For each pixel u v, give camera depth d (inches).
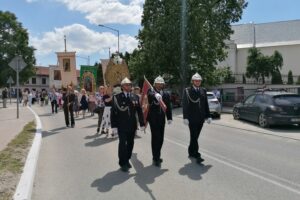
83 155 410.0
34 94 2078.0
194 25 1449.3
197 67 1550.2
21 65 901.2
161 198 248.8
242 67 2687.0
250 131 631.2
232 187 273.0
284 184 280.7
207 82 1609.3
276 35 2751.0
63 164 362.9
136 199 247.9
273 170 327.6
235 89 1256.8
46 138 556.1
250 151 427.5
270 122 662.5
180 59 1483.8
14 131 616.4
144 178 303.4
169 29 1453.0
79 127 707.4
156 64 1528.1
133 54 1979.6
